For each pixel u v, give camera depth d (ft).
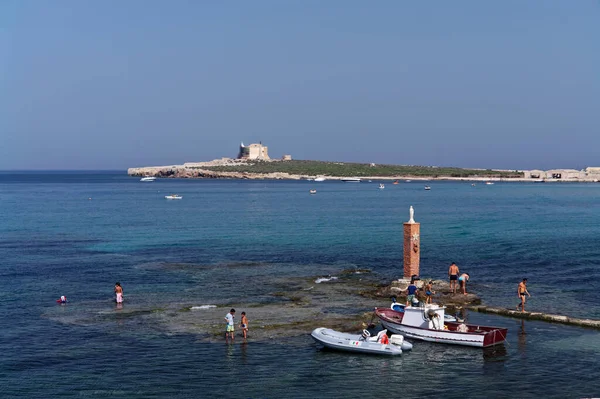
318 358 108.58
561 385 95.76
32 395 92.22
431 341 118.32
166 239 282.36
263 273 189.47
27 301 152.66
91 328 126.52
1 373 101.04
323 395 92.48
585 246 244.63
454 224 345.10
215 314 136.56
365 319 131.64
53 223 367.66
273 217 402.72
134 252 239.91
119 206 524.93
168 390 94.12
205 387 95.40
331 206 519.19
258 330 123.95
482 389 94.48
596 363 105.09
